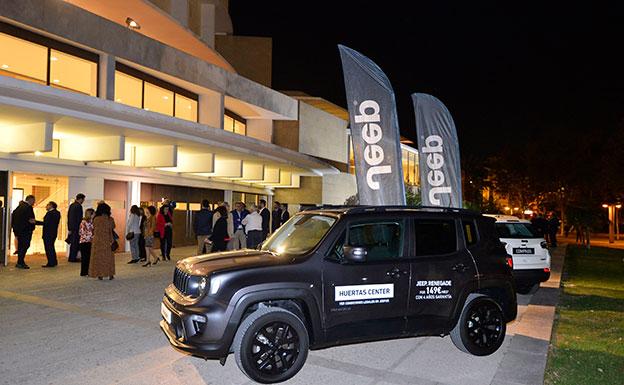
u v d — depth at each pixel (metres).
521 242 11.44
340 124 37.22
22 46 13.48
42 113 12.27
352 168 39.62
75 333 7.60
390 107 11.55
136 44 16.62
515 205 66.06
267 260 6.00
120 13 21.19
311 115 33.12
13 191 16.31
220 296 5.58
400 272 6.40
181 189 22.41
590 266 19.53
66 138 16.38
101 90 15.66
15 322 8.17
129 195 18.91
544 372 6.20
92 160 16.11
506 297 7.27
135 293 10.76
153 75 18.53
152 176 19.86
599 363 6.55
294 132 31.52
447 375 6.23
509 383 5.82
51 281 12.03
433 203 13.98
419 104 14.12
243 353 5.61
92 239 12.48
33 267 14.21
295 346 5.85
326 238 6.22
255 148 21.42
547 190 53.91
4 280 12.02
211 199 25.27
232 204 27.80
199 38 24.88
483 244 7.16
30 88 11.23
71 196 17.22
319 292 5.93
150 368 6.18
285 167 28.50
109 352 6.74
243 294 5.60
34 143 13.52
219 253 6.73
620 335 8.06
